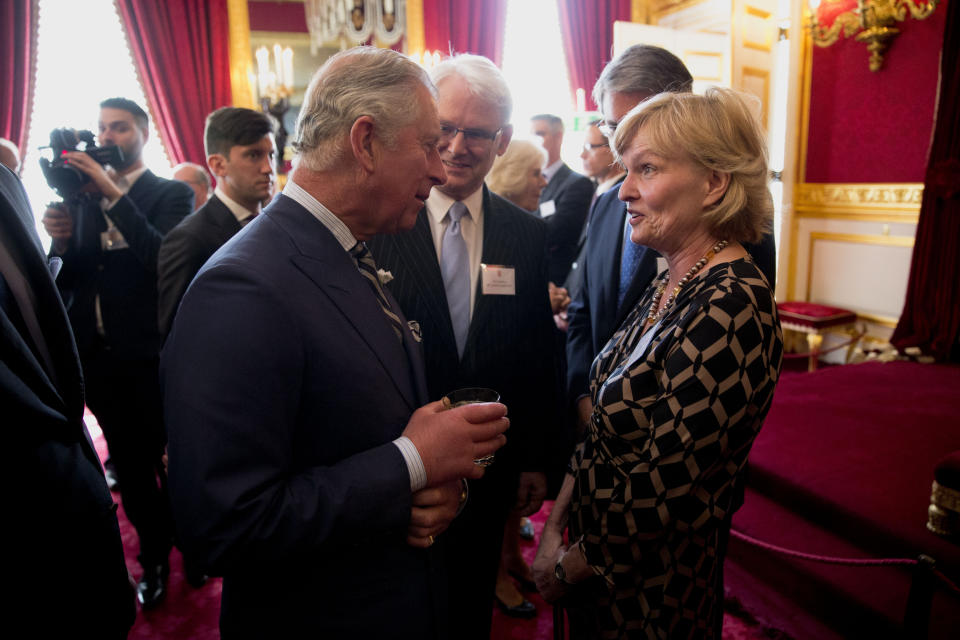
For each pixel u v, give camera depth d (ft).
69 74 18.43
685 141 3.46
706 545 3.61
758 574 8.13
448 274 5.01
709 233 3.67
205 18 18.79
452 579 4.94
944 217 14.08
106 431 7.46
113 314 7.29
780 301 18.48
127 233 7.09
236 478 2.64
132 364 7.34
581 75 22.13
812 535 8.09
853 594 6.95
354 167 3.07
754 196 3.56
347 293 3.13
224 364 2.67
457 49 20.99
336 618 3.09
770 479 9.02
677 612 3.56
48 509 2.69
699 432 3.22
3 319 2.67
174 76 18.61
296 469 3.03
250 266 2.85
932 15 14.49
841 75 16.66
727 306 3.25
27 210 3.44
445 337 4.81
